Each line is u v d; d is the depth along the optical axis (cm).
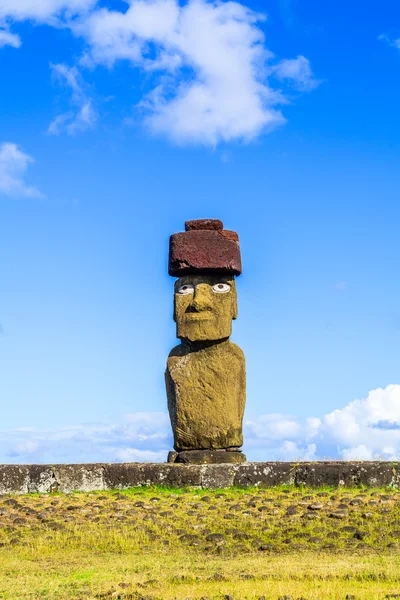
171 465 1611
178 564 1119
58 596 969
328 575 1026
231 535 1267
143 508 1421
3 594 977
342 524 1305
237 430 1764
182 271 1805
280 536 1261
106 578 1048
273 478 1572
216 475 1580
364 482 1539
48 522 1336
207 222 1828
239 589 972
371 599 914
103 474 1590
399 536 1235
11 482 1549
